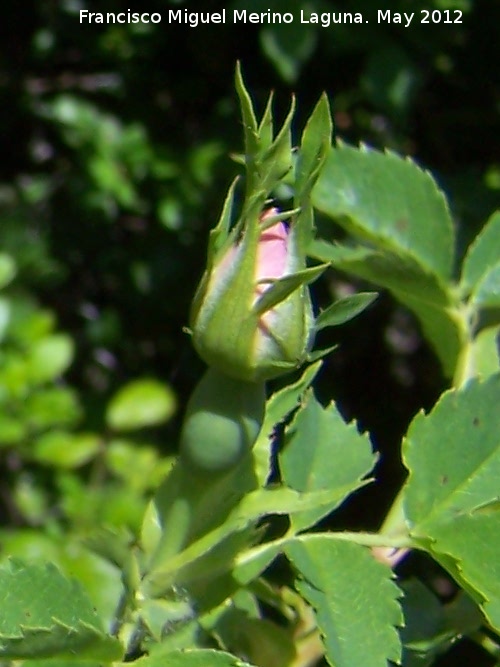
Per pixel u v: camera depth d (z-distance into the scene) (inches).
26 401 17.6
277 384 15.6
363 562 5.7
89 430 22.6
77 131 23.2
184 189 23.1
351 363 24.0
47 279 23.0
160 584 5.5
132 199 23.1
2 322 16.9
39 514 18.6
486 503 6.0
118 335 24.8
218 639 6.2
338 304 5.4
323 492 5.5
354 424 6.4
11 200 24.2
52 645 5.1
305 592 5.6
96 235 24.5
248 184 5.1
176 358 24.6
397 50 20.2
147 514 5.6
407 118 22.2
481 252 7.4
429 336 7.6
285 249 5.2
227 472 5.4
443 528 5.9
